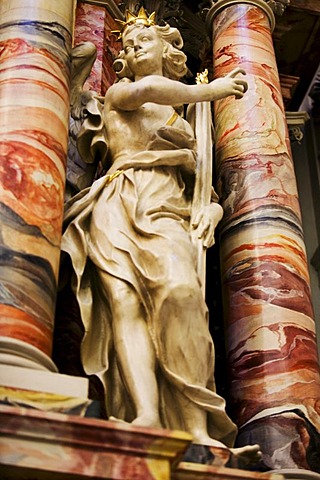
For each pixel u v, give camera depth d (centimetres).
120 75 523
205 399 393
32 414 306
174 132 481
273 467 444
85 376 434
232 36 630
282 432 454
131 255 420
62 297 459
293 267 516
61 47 479
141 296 411
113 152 483
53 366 365
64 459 305
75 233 436
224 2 654
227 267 526
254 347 486
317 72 895
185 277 406
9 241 389
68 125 464
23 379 342
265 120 579
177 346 397
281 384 471
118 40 553
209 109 518
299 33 778
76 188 503
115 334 404
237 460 363
